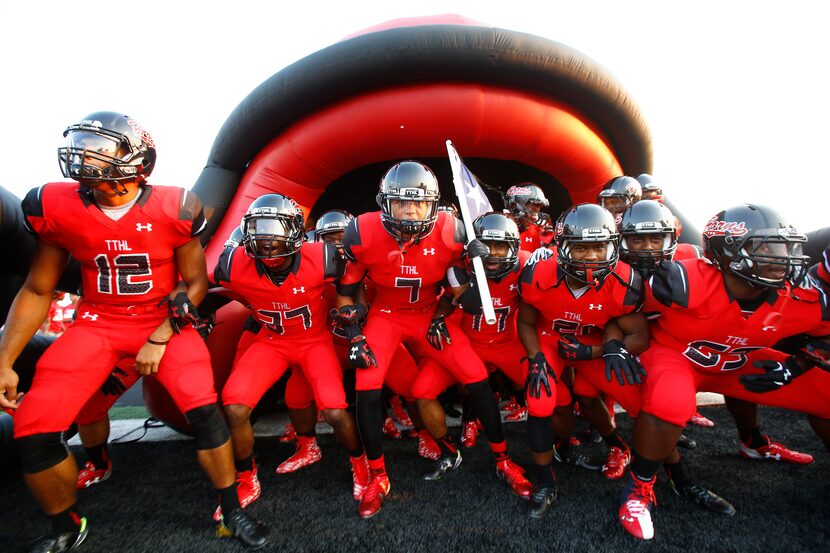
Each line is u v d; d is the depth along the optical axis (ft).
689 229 17.31
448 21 16.48
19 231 8.58
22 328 7.36
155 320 8.08
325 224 12.01
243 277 9.11
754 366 8.00
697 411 13.38
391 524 8.00
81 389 7.33
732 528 7.57
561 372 9.70
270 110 14.28
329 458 11.16
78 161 6.70
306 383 10.37
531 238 15.52
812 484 8.90
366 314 10.92
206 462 7.41
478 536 7.56
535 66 13.89
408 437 12.59
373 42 13.29
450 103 13.98
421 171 8.60
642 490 7.77
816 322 7.59
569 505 8.49
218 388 11.77
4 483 9.89
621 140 17.06
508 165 18.92
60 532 7.25
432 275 9.79
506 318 10.51
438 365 10.24
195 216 7.94
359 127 14.19
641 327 8.87
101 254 7.50
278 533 7.80
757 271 7.09
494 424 9.30
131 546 7.49
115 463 11.00
